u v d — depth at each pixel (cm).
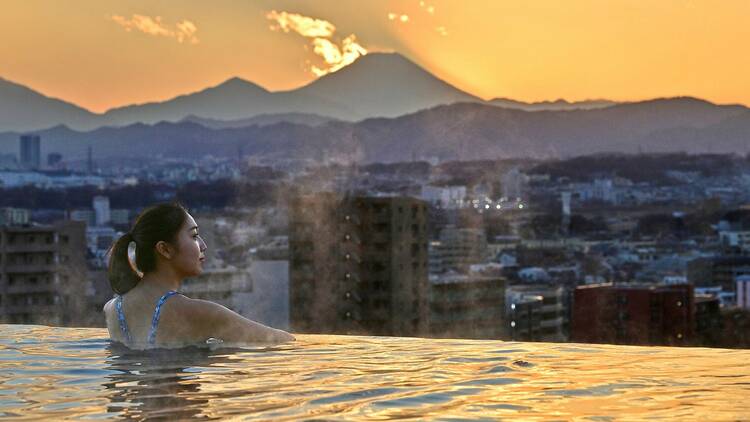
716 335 15438
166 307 606
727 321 15562
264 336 627
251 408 373
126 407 382
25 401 402
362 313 14650
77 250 14225
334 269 14962
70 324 14062
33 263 13900
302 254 14962
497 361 528
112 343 620
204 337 612
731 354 557
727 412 355
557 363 518
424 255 15250
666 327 14588
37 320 13862
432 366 506
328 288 14962
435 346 609
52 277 14025
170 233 611
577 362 521
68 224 14025
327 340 639
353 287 14838
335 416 351
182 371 491
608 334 15050
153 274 620
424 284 14925
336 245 14875
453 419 343
